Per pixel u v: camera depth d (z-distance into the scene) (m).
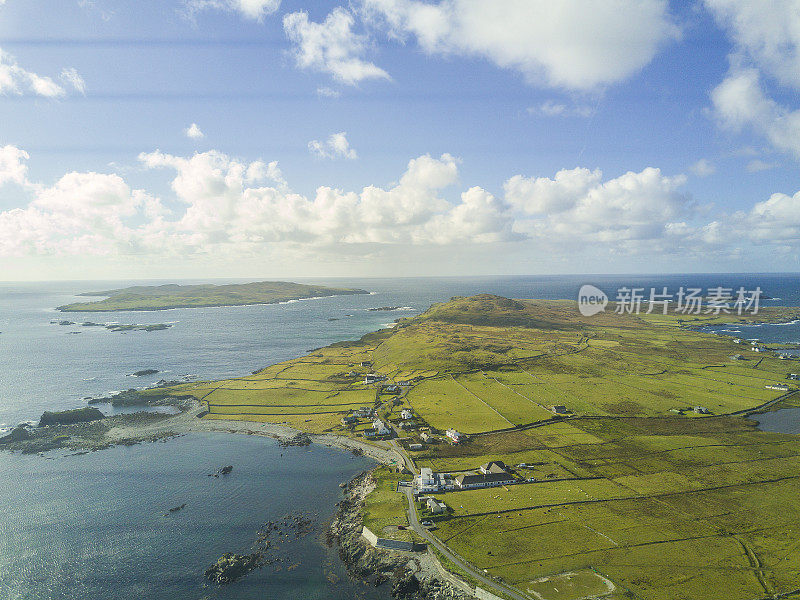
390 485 113.44
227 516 103.56
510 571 78.94
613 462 125.12
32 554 90.38
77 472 126.44
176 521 101.69
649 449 133.88
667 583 74.50
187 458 135.38
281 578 82.81
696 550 83.62
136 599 78.00
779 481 112.19
